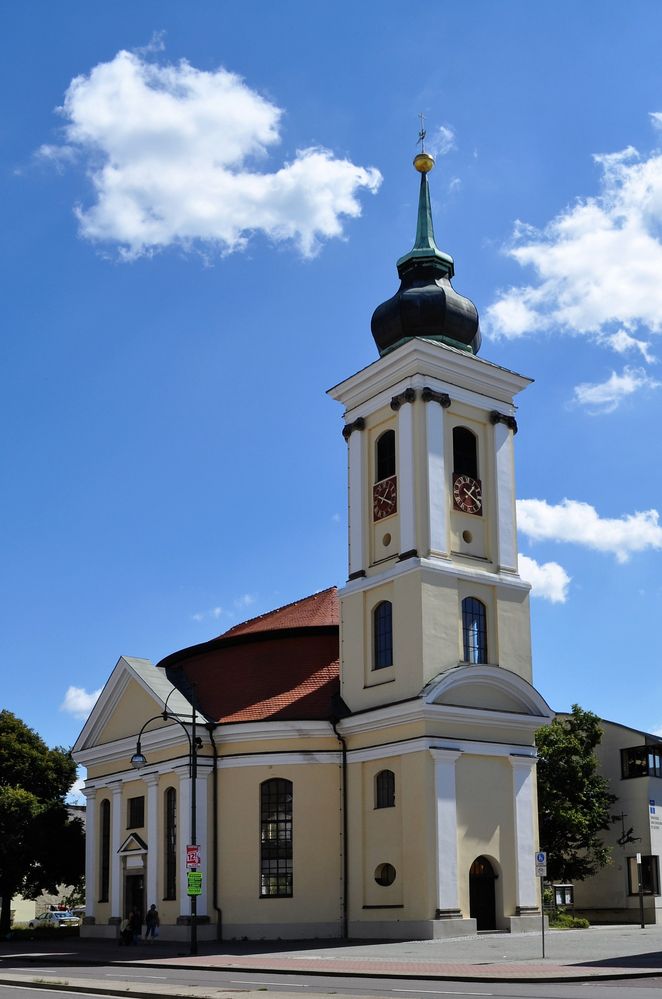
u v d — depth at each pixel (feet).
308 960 111.45
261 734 156.15
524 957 105.81
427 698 142.51
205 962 115.44
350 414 168.86
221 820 156.35
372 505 161.68
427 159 174.91
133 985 87.30
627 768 209.67
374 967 98.73
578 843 199.31
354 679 157.07
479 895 144.66
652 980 82.43
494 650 155.22
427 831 139.54
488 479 161.68
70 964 124.88
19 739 216.13
